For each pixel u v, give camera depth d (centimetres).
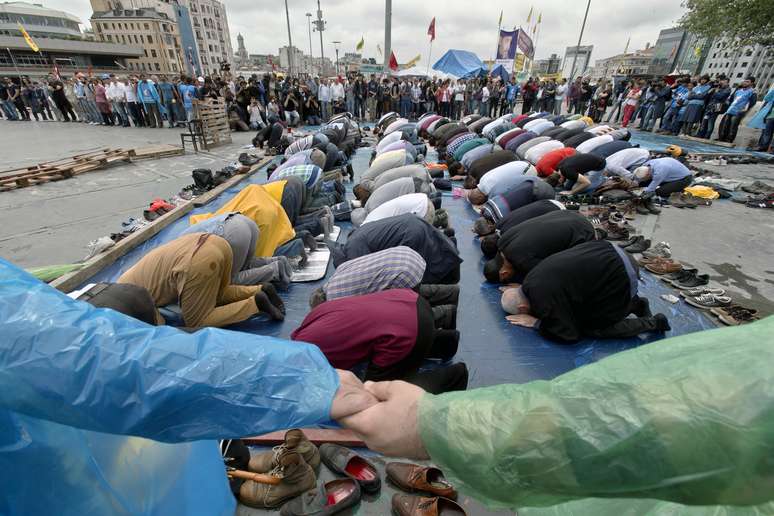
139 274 283
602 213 558
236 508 184
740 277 412
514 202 480
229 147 1115
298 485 184
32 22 7250
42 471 90
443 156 944
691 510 86
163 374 78
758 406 52
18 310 79
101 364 77
